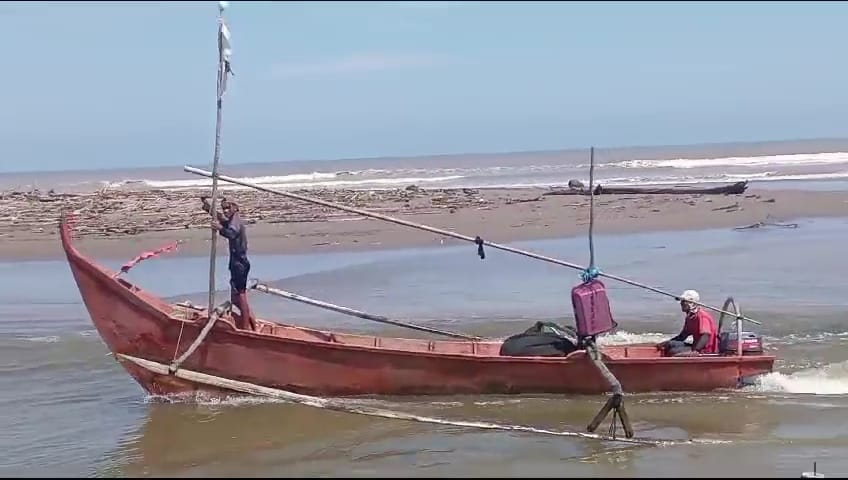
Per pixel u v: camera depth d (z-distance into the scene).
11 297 20.41
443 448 9.92
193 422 11.07
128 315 11.65
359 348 11.74
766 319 16.34
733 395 11.90
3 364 14.23
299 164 131.62
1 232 31.55
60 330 16.77
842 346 14.34
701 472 8.85
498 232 29.72
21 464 9.65
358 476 8.94
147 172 114.50
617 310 17.83
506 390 11.91
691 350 12.51
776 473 8.77
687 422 10.80
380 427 10.78
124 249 27.48
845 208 33.19
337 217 34.31
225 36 11.50
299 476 9.00
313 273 22.92
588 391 11.92
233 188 55.34
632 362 11.75
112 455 9.89
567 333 12.63
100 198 43.34
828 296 18.19
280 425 10.90
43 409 11.80
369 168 97.94
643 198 38.69
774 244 25.52
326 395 11.91
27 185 73.44
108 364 14.23
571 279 21.61
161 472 9.29
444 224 31.67
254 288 12.49
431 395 11.94
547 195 41.06
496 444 10.04
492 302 19.05
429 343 13.10
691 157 87.31
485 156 145.00
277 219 34.09
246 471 9.23
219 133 11.70
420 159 136.12
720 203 35.62
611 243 26.94
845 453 9.43
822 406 11.33
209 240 28.83
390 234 29.70
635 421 10.90
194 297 19.53
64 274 23.88
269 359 11.75
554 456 9.55
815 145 109.75
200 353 11.71
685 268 22.02
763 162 72.00
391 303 19.05
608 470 8.98
